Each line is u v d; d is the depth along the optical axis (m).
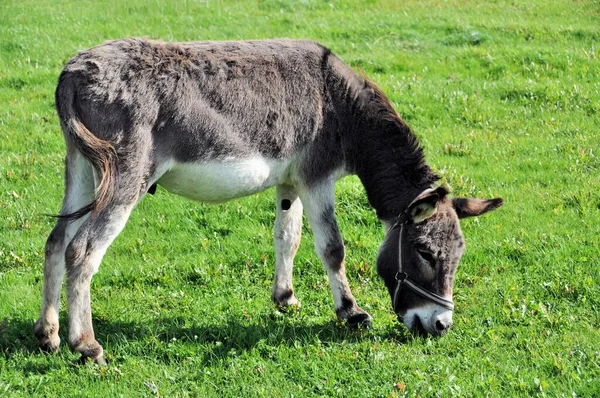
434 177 6.21
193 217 8.39
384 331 6.23
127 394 5.29
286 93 6.03
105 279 7.12
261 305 6.66
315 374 5.54
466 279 7.10
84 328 5.58
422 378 5.45
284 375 5.56
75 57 5.54
